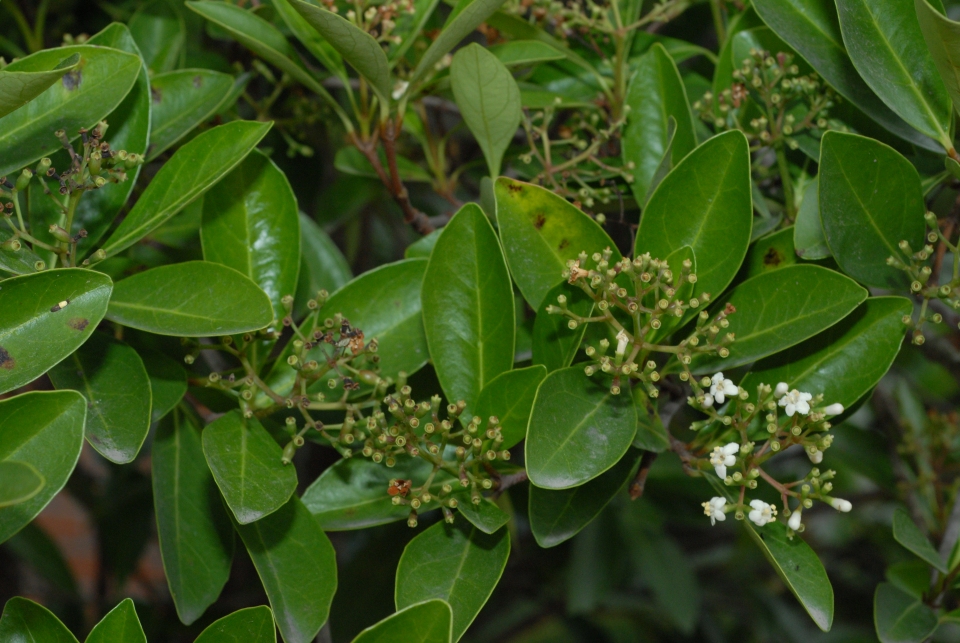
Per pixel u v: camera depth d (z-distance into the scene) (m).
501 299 0.75
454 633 0.72
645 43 0.87
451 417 0.74
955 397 1.14
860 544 1.39
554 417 0.71
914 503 0.93
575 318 0.72
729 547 1.54
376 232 1.41
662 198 0.74
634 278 0.71
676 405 0.76
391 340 0.77
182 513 0.76
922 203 0.74
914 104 0.75
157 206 0.73
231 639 0.71
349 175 0.99
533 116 0.86
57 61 0.74
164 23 0.90
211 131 0.74
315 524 0.74
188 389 0.77
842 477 1.40
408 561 0.73
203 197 0.77
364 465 0.76
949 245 0.73
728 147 0.73
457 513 0.74
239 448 0.72
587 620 1.40
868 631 1.33
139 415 0.71
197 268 0.72
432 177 0.91
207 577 0.76
